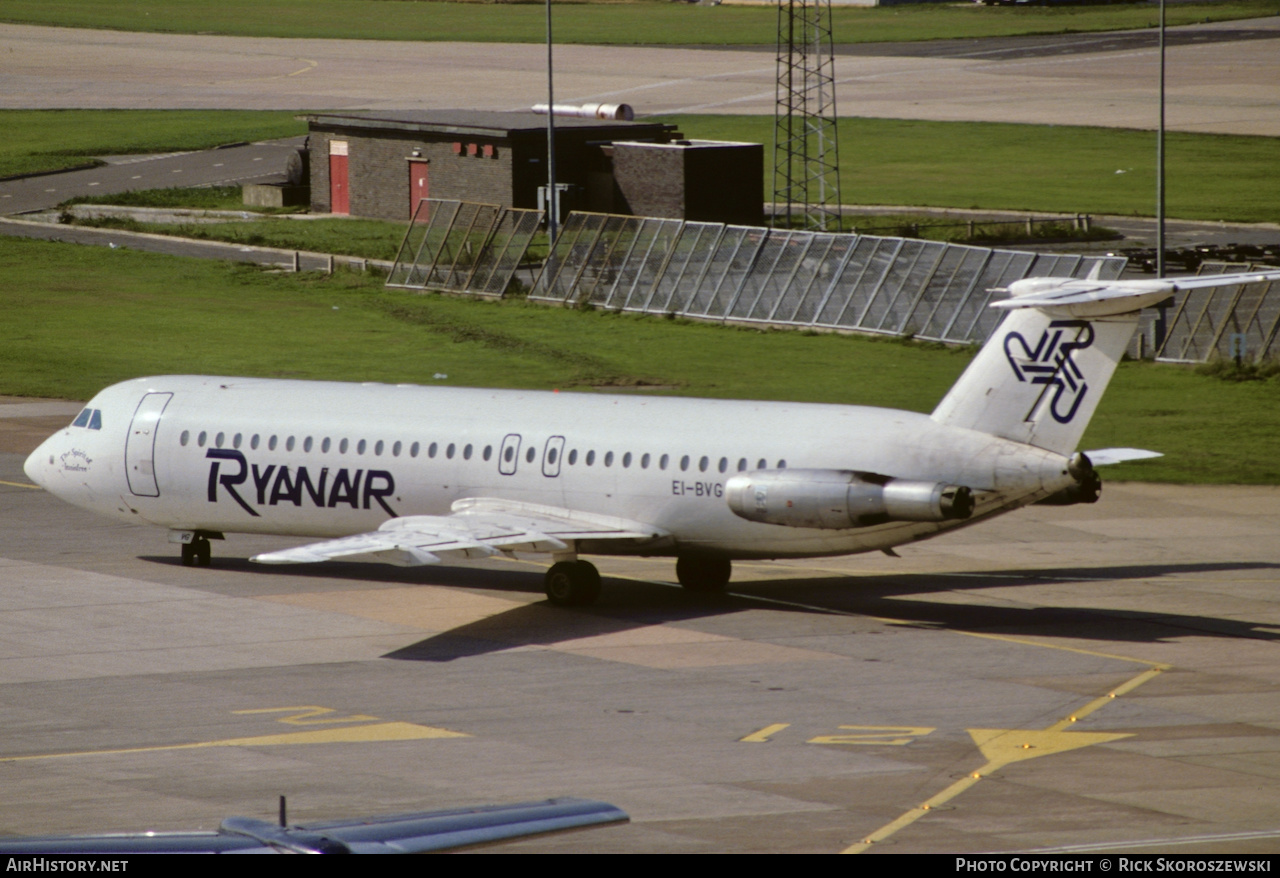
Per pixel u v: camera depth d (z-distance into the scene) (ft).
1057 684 352.69
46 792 281.13
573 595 427.33
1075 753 303.27
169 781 287.48
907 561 493.36
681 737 314.55
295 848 117.70
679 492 416.87
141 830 259.80
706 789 281.74
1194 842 251.19
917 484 382.22
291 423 463.42
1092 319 385.29
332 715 330.95
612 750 305.94
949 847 249.14
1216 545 509.35
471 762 298.76
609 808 138.10
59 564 479.00
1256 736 313.94
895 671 364.17
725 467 412.98
